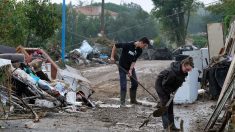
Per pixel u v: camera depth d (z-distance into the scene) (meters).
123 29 69.56
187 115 13.04
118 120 11.82
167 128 10.22
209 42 22.33
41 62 16.06
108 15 73.12
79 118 11.88
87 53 40.53
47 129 10.27
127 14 75.38
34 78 13.91
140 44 14.46
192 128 11.02
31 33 26.97
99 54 41.47
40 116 11.77
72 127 10.63
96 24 66.81
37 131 10.01
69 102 13.72
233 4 35.53
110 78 24.55
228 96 10.31
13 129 10.13
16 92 13.20
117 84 21.36
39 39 27.69
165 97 10.09
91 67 35.56
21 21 23.77
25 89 13.28
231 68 12.38
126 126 10.99
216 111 10.42
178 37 65.44
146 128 10.77
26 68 14.62
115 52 14.72
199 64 18.64
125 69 14.66
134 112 13.25
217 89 16.20
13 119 11.21
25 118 11.45
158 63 38.09
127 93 18.08
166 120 10.22
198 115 13.05
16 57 14.64
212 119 10.43
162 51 47.31
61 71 16.02
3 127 10.30
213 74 16.31
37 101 12.99
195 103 15.52
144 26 75.25
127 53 14.52
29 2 26.19
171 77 9.93
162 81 10.09
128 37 72.00
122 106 14.47
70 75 15.47
